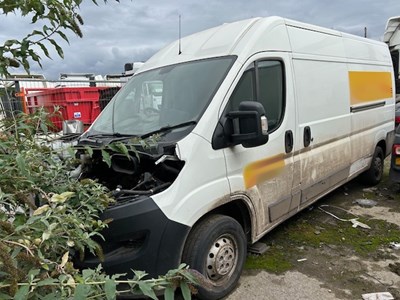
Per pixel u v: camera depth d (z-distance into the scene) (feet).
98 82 24.68
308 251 13.05
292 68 12.84
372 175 20.13
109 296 4.41
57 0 6.06
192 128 9.71
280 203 12.26
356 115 17.33
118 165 10.05
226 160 10.16
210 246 9.81
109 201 7.98
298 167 13.07
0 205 5.71
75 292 4.31
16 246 4.66
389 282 10.85
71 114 24.16
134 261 8.59
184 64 11.98
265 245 13.24
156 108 11.44
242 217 11.32
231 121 10.23
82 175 10.25
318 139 14.15
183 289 4.95
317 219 16.07
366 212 16.83
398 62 41.32
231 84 10.50
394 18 41.01
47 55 6.40
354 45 17.71
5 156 6.19
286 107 12.42
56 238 5.34
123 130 11.18
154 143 9.20
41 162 7.36
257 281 11.17
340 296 10.23
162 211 8.71
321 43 14.85
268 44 11.93
